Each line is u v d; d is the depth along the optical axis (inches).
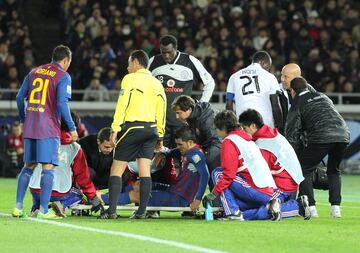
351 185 2455.7
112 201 1325.0
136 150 1326.3
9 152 2765.7
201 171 1355.8
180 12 3309.5
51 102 1314.0
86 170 1360.7
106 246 991.0
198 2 3393.2
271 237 1097.4
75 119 1407.5
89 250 960.3
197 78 1679.4
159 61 1631.4
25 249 965.8
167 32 3235.7
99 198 1376.7
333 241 1069.8
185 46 3201.3
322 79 3169.3
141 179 1328.7
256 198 1323.8
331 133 1393.9
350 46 3289.9
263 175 1328.7
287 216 1365.7
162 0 3380.9
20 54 3125.0
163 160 1414.9
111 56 3147.1
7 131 2876.5
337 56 3216.0
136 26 3240.7
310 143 1405.0
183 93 1624.0
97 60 3115.2
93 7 3272.6
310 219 1362.0
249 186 1322.6
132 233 1114.1
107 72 3112.7
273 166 1379.2
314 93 1428.4
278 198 1342.3
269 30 3287.4
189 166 1373.0
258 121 1375.5
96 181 1454.2
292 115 1414.9
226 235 1110.4
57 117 1318.9
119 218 1339.8
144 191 1326.3
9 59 3061.0
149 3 3356.3
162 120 1347.2
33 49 3321.9
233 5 3412.9
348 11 3444.9
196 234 1115.3
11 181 2518.5
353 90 3181.6
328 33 3321.9
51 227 1176.8
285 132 1434.5
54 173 1360.7
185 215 1421.0
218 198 1366.9
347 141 1407.5
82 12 3270.2
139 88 1321.4
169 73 1617.9
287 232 1158.3
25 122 1315.2
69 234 1097.4
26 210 1519.4
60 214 1342.3
